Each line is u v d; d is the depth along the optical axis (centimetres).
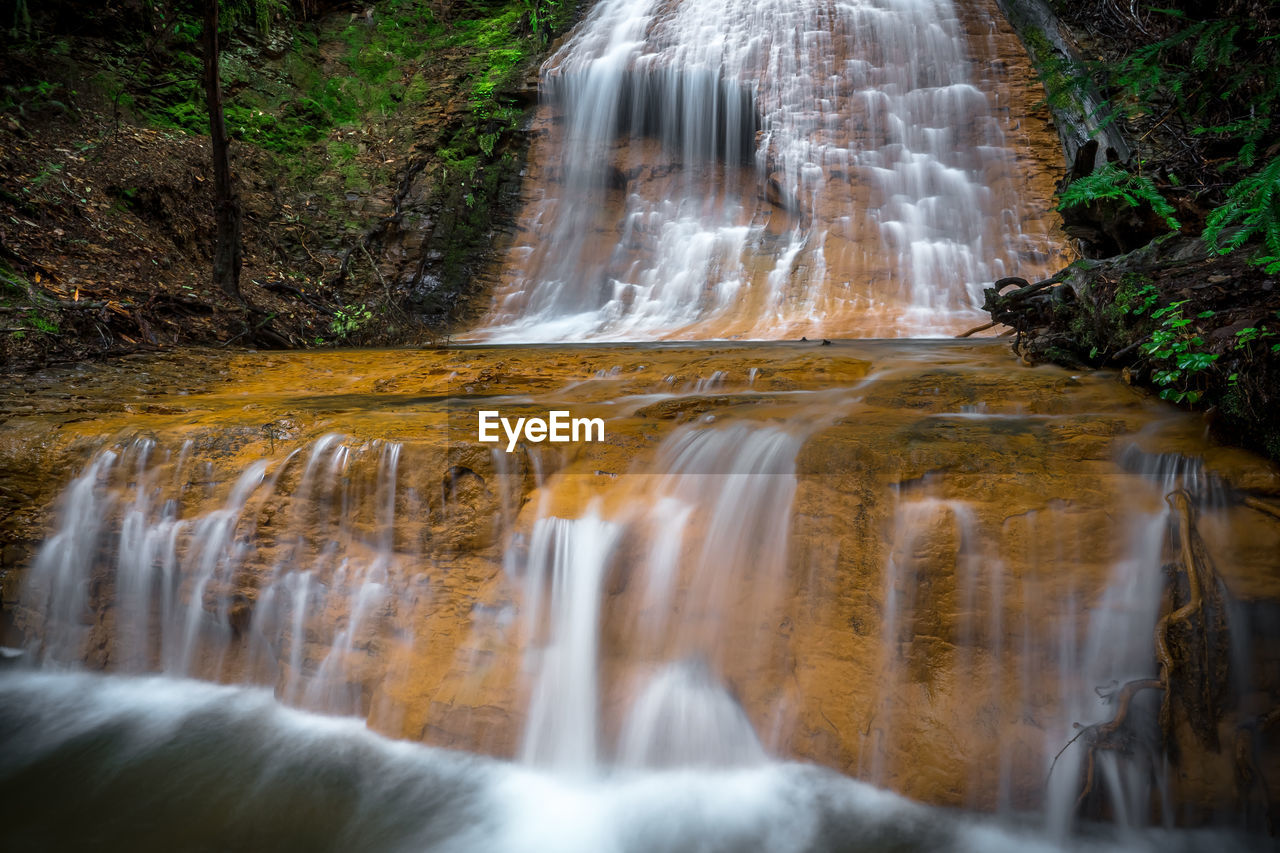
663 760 385
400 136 1527
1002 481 347
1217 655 313
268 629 461
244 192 1292
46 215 938
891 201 1265
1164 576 324
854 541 360
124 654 495
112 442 494
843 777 353
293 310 1153
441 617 419
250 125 1400
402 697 417
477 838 355
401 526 427
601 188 1505
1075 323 533
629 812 365
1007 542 338
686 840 347
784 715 368
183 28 1395
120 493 489
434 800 378
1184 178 703
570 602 402
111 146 1130
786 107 1388
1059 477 346
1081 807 326
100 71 1235
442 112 1552
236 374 735
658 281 1320
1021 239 1178
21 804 381
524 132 1544
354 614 436
